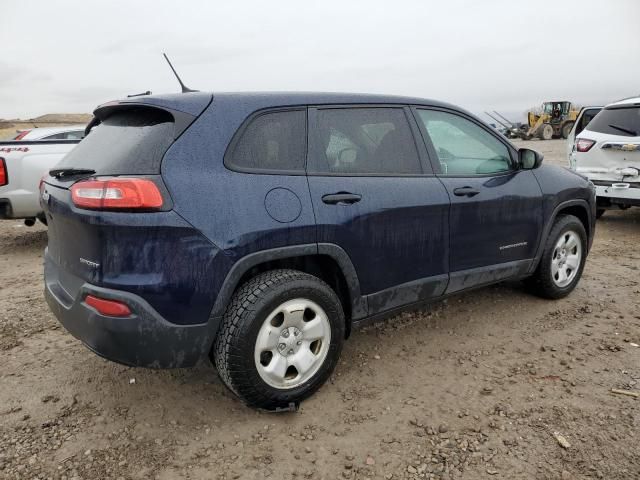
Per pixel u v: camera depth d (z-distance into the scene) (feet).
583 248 15.15
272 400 9.23
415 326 13.26
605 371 10.85
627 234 24.06
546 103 104.68
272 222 8.87
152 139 8.55
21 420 9.39
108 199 7.91
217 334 8.91
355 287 10.13
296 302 9.23
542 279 14.32
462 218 11.72
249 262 8.72
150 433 9.02
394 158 10.96
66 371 11.22
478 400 9.84
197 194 8.36
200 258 8.29
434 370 11.03
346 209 9.77
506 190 12.71
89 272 8.36
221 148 8.83
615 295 15.35
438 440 8.70
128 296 8.00
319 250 9.44
